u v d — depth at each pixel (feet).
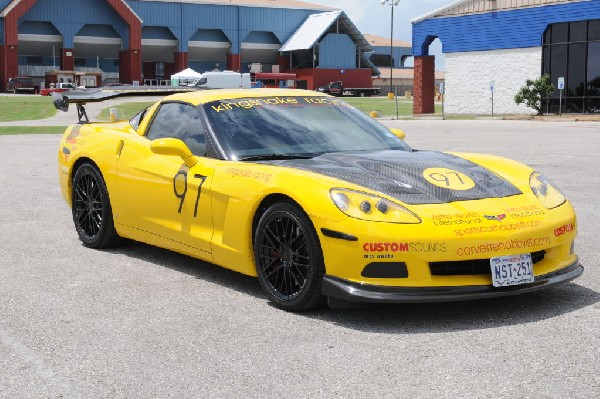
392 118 120.98
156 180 16.96
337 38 284.20
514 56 123.95
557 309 13.52
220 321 13.21
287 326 12.85
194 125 16.75
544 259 13.70
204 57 293.64
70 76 252.01
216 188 15.19
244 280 16.16
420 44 136.98
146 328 12.86
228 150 15.64
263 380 10.40
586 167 37.55
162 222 16.96
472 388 9.94
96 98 20.63
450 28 132.67
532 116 112.78
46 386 10.34
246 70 297.94
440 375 10.43
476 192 13.56
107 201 18.98
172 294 15.06
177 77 222.48
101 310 13.98
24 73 263.49
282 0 313.73
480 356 11.18
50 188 31.45
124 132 18.92
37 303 14.49
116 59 282.36
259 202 14.21
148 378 10.56
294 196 13.29
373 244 12.42
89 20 259.80
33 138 67.67
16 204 27.09
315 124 16.67
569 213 13.92
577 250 18.45
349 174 13.79
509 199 13.56
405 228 12.42
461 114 132.98
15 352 11.75
